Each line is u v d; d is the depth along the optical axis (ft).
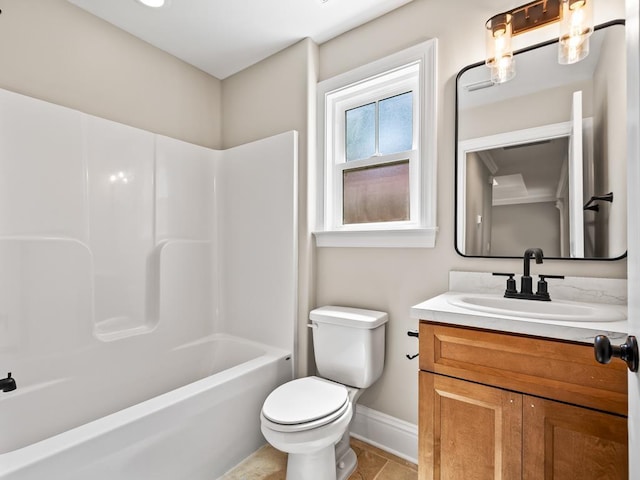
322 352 5.57
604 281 3.91
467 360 3.45
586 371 2.87
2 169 4.69
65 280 5.24
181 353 6.75
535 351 3.09
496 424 3.28
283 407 4.30
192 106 7.51
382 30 5.85
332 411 4.24
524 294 4.16
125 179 6.08
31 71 5.15
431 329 3.67
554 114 4.28
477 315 3.36
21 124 4.86
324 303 6.48
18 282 4.79
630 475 2.02
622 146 3.86
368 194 6.22
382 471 5.08
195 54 7.07
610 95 3.93
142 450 3.83
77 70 5.67
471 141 4.89
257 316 6.91
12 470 2.87
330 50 6.55
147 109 6.68
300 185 6.50
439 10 5.25
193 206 7.21
